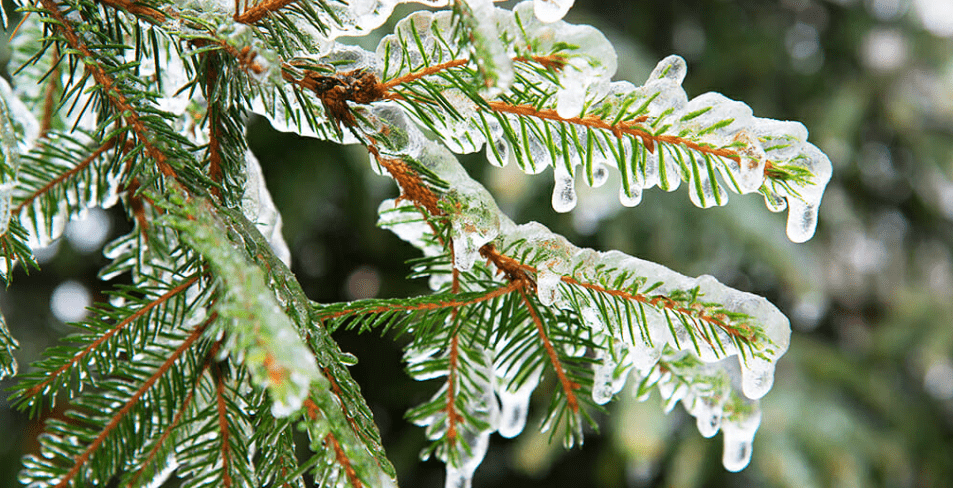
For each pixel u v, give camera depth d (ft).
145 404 3.29
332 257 9.24
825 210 9.71
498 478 9.74
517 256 3.30
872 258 10.59
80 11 3.23
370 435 3.18
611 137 3.23
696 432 8.10
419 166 3.27
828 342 10.12
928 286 10.34
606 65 3.12
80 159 3.46
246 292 2.98
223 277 2.99
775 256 7.93
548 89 3.19
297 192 7.61
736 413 3.44
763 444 7.79
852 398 8.90
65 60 3.50
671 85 3.20
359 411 3.18
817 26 10.37
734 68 9.81
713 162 3.21
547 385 7.72
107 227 8.05
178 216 3.05
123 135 3.22
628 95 3.19
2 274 3.30
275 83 3.12
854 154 9.75
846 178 9.96
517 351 3.40
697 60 10.18
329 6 3.19
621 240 8.11
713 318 3.26
